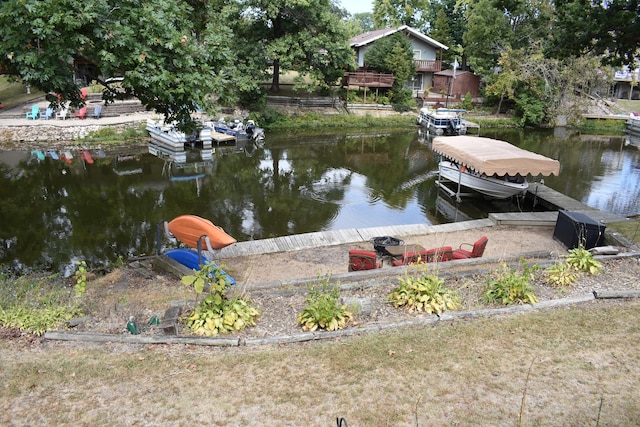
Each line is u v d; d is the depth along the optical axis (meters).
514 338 5.47
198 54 9.21
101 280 8.57
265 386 4.64
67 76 8.68
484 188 16.92
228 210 15.36
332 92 39.03
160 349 5.29
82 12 7.63
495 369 4.88
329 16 31.52
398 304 6.34
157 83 8.50
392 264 9.51
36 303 6.34
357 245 11.66
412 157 25.09
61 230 13.18
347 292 6.92
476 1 43.56
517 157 15.03
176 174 20.12
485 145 17.45
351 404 4.37
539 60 36.03
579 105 37.41
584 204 15.75
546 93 36.91
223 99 10.13
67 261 11.01
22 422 4.15
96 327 5.78
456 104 40.81
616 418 4.16
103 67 8.03
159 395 4.50
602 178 20.77
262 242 11.71
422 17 53.22
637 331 5.60
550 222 13.27
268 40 32.31
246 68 31.05
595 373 4.80
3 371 4.82
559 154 26.75
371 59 38.84
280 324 5.95
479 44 41.00
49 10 7.51
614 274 7.49
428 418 4.18
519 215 13.74
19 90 33.12
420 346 5.31
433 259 8.73
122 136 25.97
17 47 7.79
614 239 10.11
